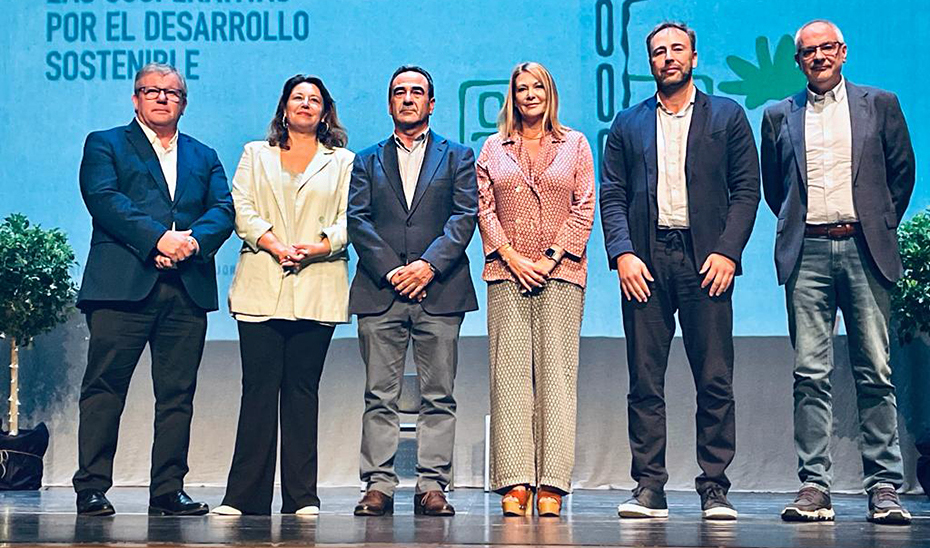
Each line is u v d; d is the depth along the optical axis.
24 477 5.48
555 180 3.76
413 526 3.22
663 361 3.68
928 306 5.08
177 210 3.84
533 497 3.82
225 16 5.61
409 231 3.79
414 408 5.46
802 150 3.66
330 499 4.86
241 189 3.92
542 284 3.71
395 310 3.75
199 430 5.59
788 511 3.53
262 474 3.83
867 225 3.57
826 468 3.60
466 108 5.55
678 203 3.64
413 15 5.57
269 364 3.84
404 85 3.84
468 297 3.77
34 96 5.63
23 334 5.52
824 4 5.45
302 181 3.90
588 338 5.53
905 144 3.68
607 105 5.51
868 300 3.59
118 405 3.81
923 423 5.38
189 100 5.59
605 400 5.52
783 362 5.46
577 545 2.67
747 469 5.45
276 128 3.97
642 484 3.65
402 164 3.87
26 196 5.63
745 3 5.48
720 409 3.62
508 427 3.69
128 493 5.22
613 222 3.71
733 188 3.70
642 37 5.50
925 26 5.42
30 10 5.62
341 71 5.58
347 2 5.59
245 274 3.87
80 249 5.65
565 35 5.53
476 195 3.83
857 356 3.63
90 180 3.80
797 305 3.64
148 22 5.61
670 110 3.71
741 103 5.47
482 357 5.54
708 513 3.55
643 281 3.62
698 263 3.60
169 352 3.82
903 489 5.38
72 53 5.62
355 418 5.60
